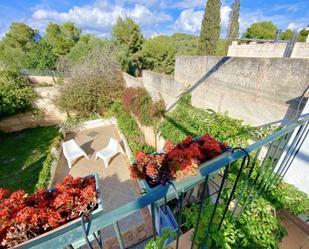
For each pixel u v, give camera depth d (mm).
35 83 11273
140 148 6535
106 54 10828
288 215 1853
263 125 3109
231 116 3844
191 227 1621
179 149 1894
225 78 3850
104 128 9305
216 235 1439
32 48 17625
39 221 1967
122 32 16047
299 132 1582
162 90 6637
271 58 2785
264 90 2998
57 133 8688
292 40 3307
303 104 2420
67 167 6109
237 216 1644
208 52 12250
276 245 1552
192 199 2092
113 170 5902
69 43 20719
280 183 2064
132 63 13586
